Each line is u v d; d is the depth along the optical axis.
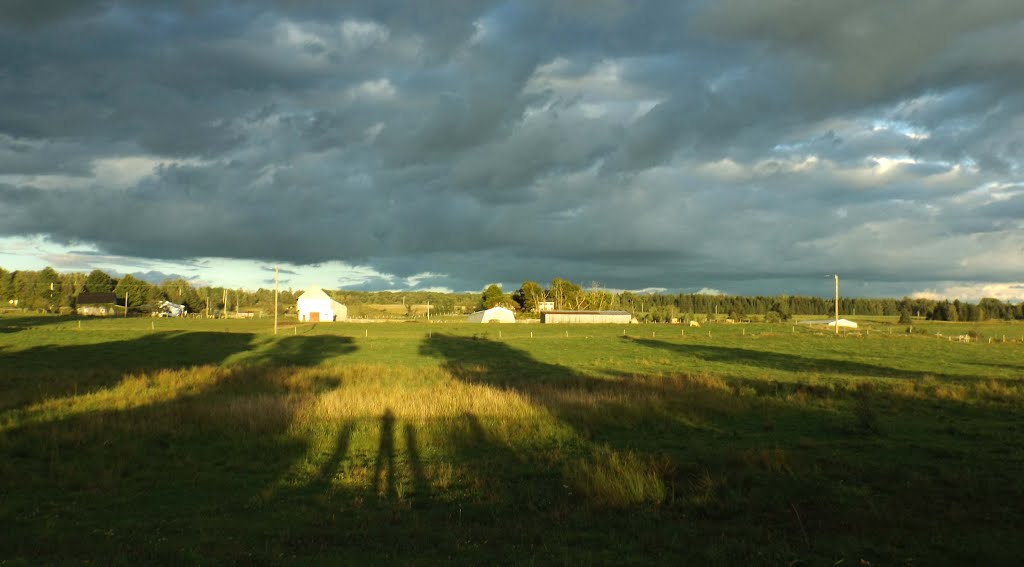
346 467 11.77
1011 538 7.68
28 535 7.77
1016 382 28.19
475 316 126.12
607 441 14.48
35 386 23.62
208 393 22.22
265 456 12.69
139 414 16.83
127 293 161.25
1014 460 12.22
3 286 155.50
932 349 54.88
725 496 9.62
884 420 17.25
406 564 6.83
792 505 9.13
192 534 7.99
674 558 7.11
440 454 13.02
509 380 28.67
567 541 7.75
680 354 49.41
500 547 7.49
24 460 12.09
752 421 17.22
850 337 73.75
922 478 10.55
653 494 9.65
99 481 10.53
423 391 21.45
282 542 7.62
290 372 30.83
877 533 7.98
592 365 39.72
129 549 7.23
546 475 11.31
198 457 12.52
